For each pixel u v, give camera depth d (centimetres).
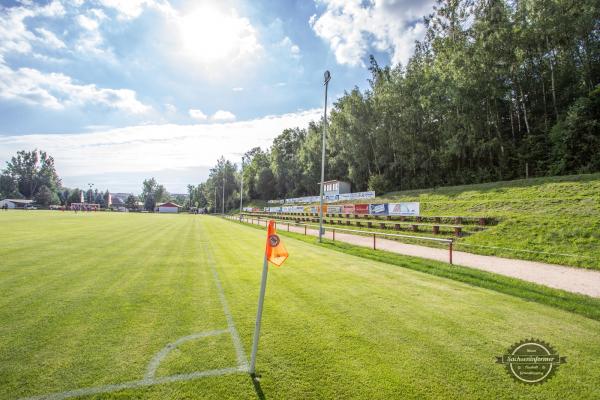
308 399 296
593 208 1409
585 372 349
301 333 448
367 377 333
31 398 293
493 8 2948
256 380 327
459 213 2036
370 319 505
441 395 304
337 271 889
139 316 509
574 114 2330
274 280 773
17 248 1215
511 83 3055
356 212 2789
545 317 520
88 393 303
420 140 3747
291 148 8894
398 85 3734
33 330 446
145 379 327
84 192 14875
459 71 2986
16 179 12112
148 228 2494
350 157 4675
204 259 1072
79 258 1034
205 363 361
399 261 1052
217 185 11112
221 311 539
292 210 4569
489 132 3133
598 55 2664
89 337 426
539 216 1453
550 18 2588
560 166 2447
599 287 744
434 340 427
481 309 559
